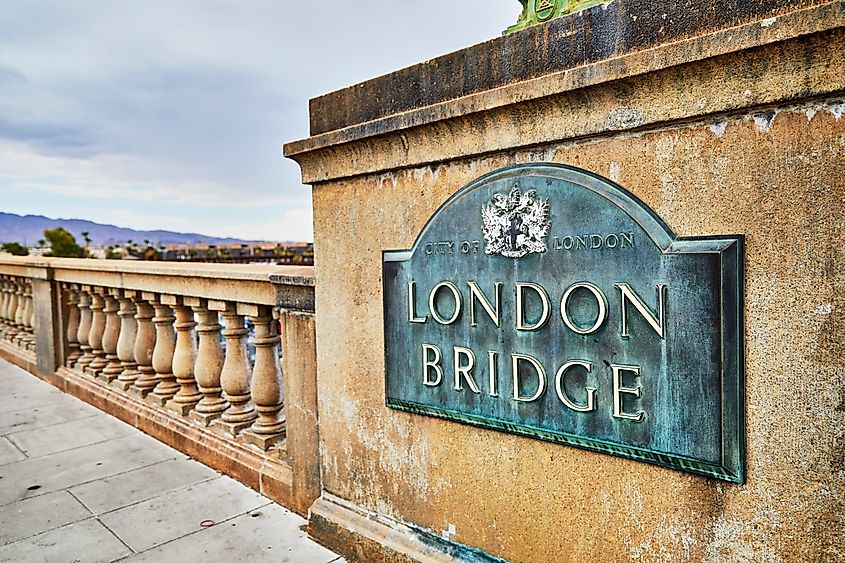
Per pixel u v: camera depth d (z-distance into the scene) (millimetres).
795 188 1545
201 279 4016
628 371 1852
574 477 2049
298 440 3301
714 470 1704
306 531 3172
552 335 2029
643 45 1757
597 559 2014
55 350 6359
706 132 1676
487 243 2195
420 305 2463
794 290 1561
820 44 1454
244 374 4012
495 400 2219
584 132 1894
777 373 1601
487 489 2322
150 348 4988
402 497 2678
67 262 5938
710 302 1676
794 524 1604
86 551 2988
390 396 2641
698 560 1785
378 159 2570
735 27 1558
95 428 4922
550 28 1961
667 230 1759
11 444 4555
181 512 3398
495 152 2152
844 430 1511
